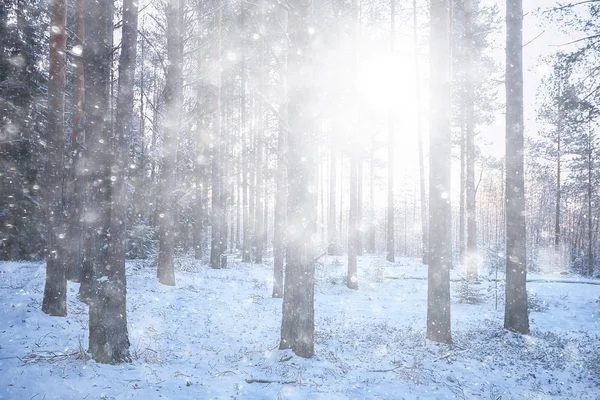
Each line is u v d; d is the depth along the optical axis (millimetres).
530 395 6945
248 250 25703
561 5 9117
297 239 8117
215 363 7680
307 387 6625
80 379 6199
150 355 7648
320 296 16172
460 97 24703
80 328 8797
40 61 16234
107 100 8133
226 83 23391
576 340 10438
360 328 11219
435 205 9930
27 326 8398
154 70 26000
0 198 15562
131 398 5805
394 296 16906
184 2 16969
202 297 13562
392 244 26906
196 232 26203
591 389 7328
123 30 7441
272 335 10031
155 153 22641
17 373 6172
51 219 9578
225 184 23750
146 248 21219
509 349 9500
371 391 6738
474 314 13766
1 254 15609
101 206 7445
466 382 7484
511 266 10766
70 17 15898
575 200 41750
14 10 15391
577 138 30734
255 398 6141
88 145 7891
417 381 7254
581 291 17750
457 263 28438
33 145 16203
